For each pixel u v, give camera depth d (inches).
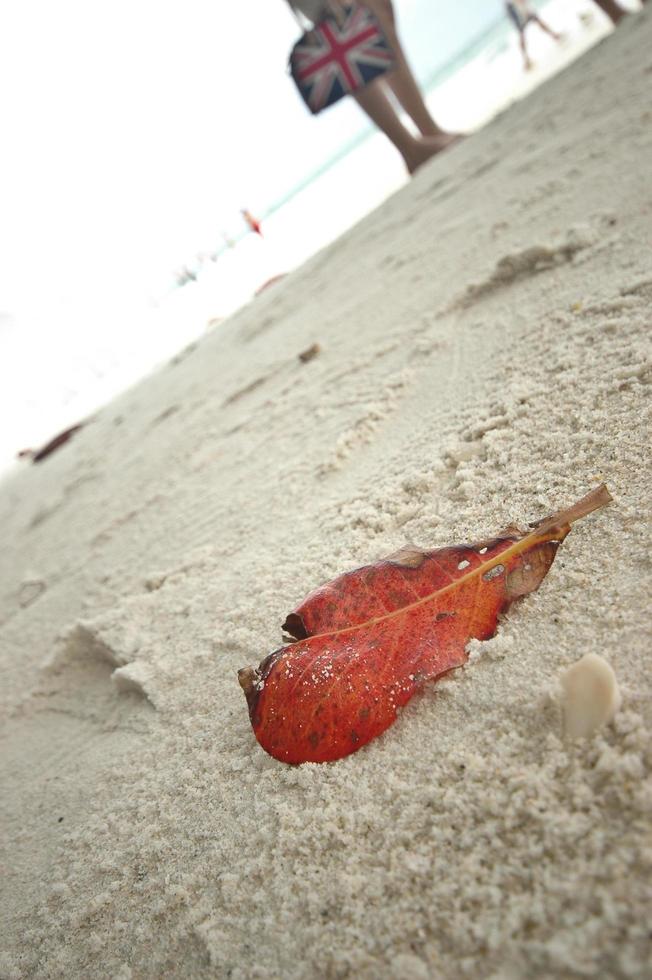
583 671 8.3
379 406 21.5
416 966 7.0
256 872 8.9
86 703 17.3
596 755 7.8
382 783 9.0
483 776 8.4
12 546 44.9
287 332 45.6
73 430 96.4
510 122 61.6
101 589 24.0
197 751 11.9
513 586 10.2
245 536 19.6
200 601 17.0
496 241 29.9
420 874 7.8
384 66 73.4
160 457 38.4
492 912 7.0
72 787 13.4
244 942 8.2
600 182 27.6
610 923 6.4
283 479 21.8
